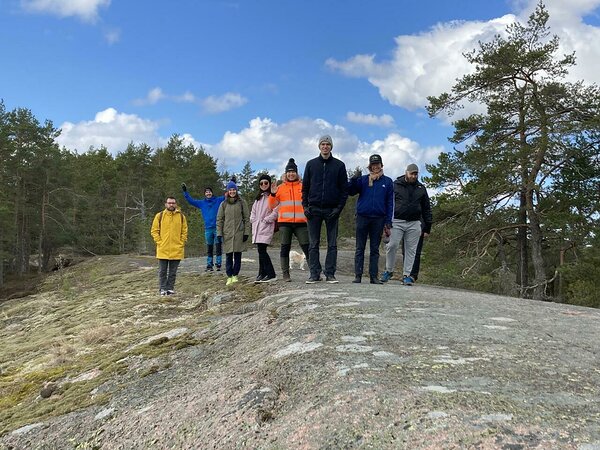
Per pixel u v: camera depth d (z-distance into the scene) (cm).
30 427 346
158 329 611
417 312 430
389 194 730
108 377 426
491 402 213
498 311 458
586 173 1605
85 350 584
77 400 384
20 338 814
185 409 288
